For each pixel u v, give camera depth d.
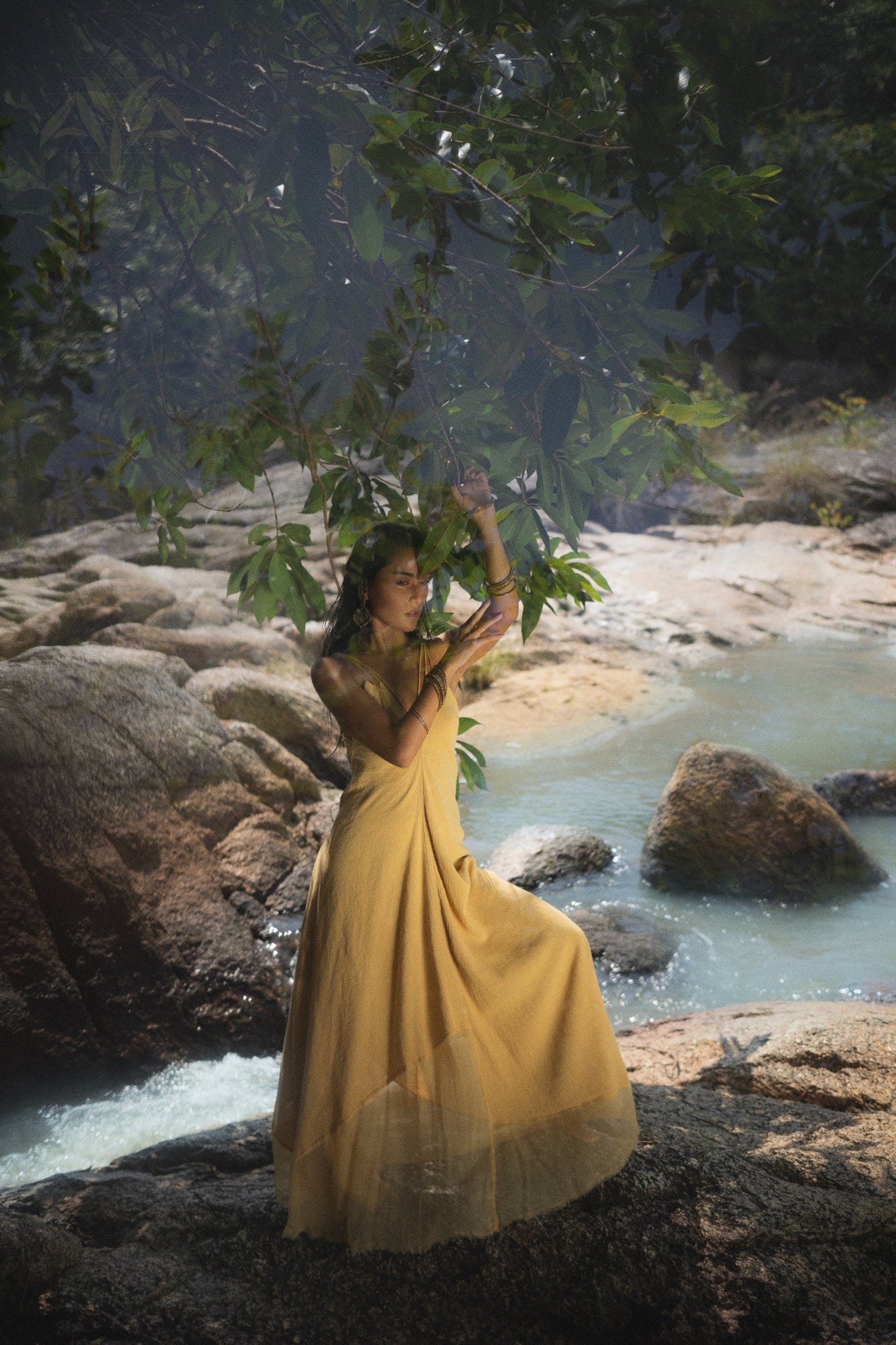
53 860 4.27
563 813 6.54
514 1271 2.30
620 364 2.32
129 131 2.06
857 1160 2.63
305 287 2.16
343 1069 2.42
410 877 2.48
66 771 4.57
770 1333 2.10
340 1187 2.43
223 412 2.21
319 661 2.53
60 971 4.09
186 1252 2.44
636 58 1.94
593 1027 2.59
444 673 2.51
